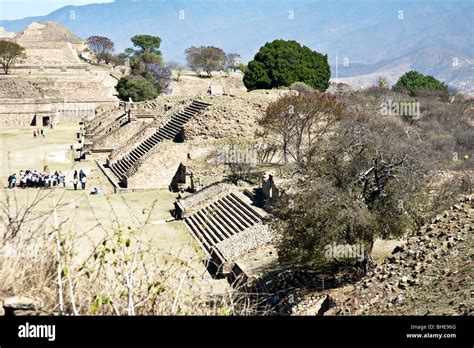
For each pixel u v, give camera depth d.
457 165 53.53
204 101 67.38
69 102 106.12
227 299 12.40
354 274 26.28
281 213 28.30
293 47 98.38
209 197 44.91
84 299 10.27
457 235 22.03
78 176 59.81
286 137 53.16
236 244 34.44
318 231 26.41
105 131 79.12
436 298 17.81
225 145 54.62
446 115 73.31
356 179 28.28
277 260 30.19
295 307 23.75
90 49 170.12
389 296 19.42
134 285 10.98
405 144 38.28
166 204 49.44
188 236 39.38
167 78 122.69
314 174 29.67
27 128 95.12
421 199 29.05
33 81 110.31
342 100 65.62
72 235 12.60
